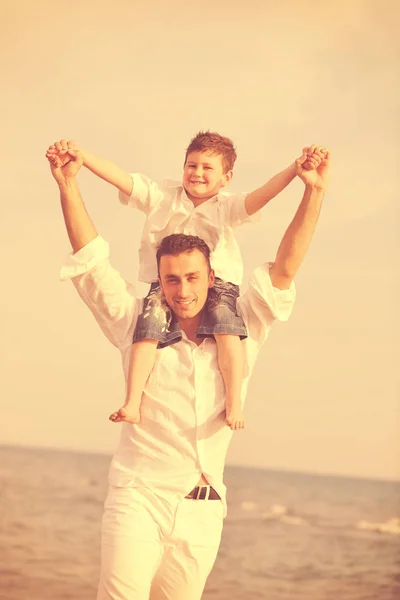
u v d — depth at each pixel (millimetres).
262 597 10023
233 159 2900
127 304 2490
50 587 8812
